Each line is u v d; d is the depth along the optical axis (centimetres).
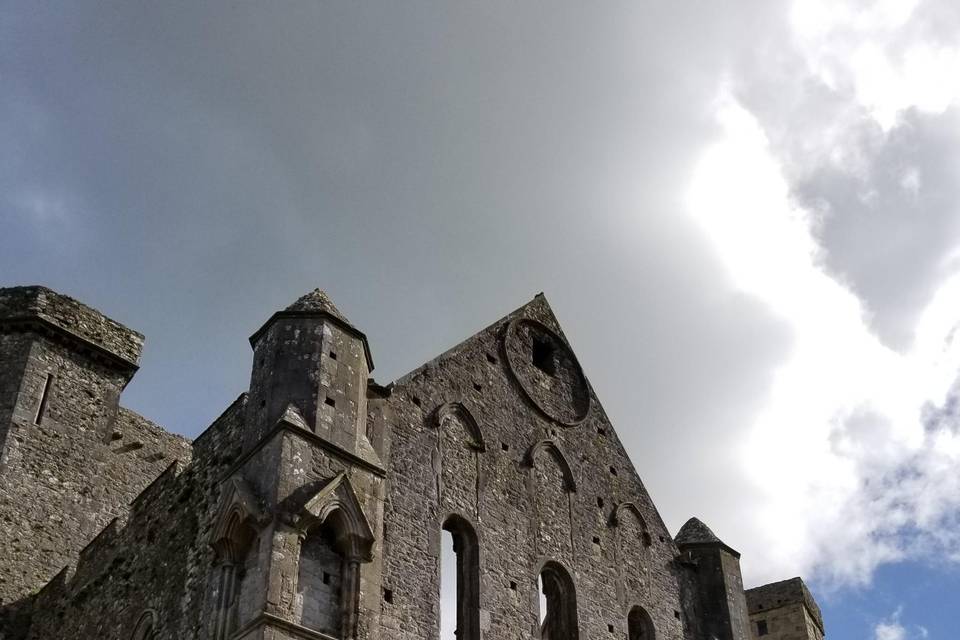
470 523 2692
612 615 2922
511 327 3291
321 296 2648
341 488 2277
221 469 2505
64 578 3262
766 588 4722
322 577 2178
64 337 4131
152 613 2500
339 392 2455
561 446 3158
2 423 3794
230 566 2147
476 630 2531
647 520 3278
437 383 2886
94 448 4016
